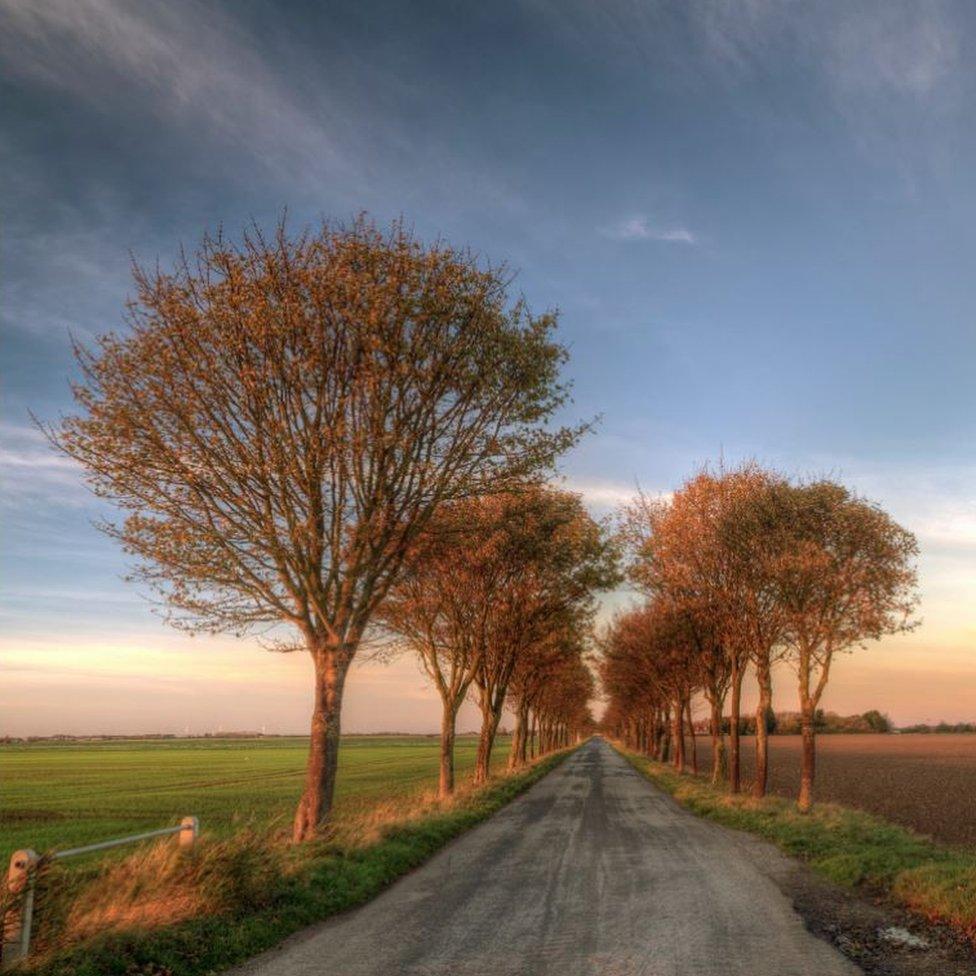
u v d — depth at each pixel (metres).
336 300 16.12
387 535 17.91
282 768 84.81
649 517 33.53
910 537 23.95
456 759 100.75
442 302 16.59
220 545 16.42
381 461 17.08
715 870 15.49
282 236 16.34
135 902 10.16
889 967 8.87
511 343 17.31
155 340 15.66
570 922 11.09
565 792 37.28
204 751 146.62
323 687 17.31
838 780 53.28
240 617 17.22
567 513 32.94
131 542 16.11
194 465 16.28
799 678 25.67
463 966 8.94
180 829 11.62
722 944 9.87
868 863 15.20
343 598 17.44
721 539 28.83
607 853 17.83
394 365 16.44
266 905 11.12
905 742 147.12
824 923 11.00
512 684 51.75
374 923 11.06
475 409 17.75
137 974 8.30
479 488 18.30
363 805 34.91
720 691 40.41
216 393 15.99
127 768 86.69
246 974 8.66
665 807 29.72
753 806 25.73
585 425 18.38
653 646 48.03
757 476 28.33
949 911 11.08
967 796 40.03
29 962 7.91
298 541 16.80
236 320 15.90
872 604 23.72
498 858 17.08
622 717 124.75
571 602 37.44
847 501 24.73
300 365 15.88
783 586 25.06
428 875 14.98
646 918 11.32
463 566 31.55
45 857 8.43
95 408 15.49
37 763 99.56
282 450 16.06
